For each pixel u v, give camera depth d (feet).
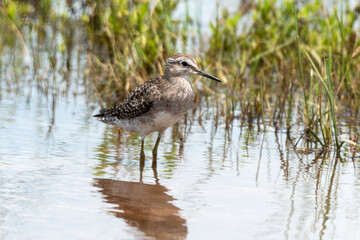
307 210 28.12
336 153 38.81
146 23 57.52
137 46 51.19
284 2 63.41
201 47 59.52
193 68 37.37
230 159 37.06
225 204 28.78
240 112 49.70
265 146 40.34
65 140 40.01
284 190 31.12
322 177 33.60
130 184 31.68
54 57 57.16
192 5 75.46
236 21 62.44
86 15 60.54
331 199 29.78
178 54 37.63
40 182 31.09
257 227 25.95
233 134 43.57
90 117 46.80
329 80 38.55
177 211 27.71
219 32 61.67
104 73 57.06
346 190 31.27
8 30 60.34
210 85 54.85
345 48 52.42
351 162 36.86
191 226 25.94
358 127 45.24
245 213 27.61
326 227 26.05
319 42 57.98
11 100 50.03
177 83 36.96
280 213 27.71
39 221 25.72
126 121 38.27
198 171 34.42
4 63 58.03
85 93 52.54
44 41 64.34
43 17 66.44
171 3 61.05
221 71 56.18
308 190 31.17
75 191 30.04
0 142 38.27
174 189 31.01
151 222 26.25
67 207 27.66
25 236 24.06
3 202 27.73
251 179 32.94
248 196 30.01
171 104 36.68
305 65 56.80
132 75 52.60
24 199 28.32
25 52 55.93
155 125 37.19
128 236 24.58
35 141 39.22
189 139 42.09
